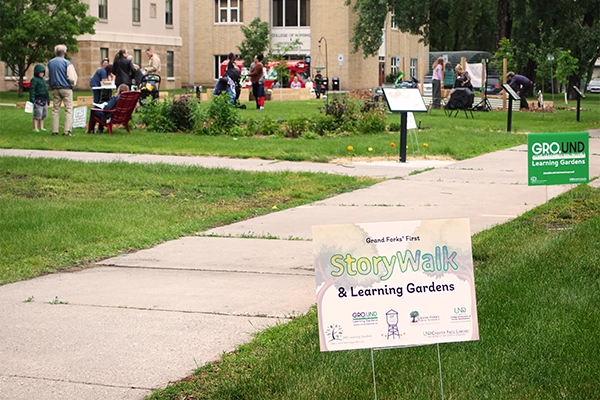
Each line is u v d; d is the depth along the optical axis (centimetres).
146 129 2245
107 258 848
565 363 523
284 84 5144
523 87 3712
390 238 427
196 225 1001
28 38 4128
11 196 1183
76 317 640
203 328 611
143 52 5706
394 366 519
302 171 1479
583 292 677
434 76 3694
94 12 5284
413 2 4628
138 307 667
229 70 3142
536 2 4391
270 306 669
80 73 5338
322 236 423
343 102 2327
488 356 535
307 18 6069
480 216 1059
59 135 2039
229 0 6175
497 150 1931
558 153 952
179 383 504
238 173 1421
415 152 1795
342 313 424
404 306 429
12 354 557
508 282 710
